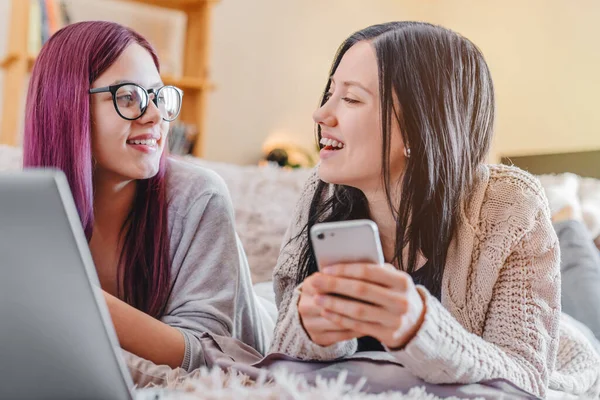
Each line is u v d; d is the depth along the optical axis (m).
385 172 0.98
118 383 0.59
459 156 1.03
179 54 3.79
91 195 1.15
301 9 4.37
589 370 1.38
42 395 0.57
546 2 4.27
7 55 3.08
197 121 3.65
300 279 1.17
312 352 0.83
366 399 0.63
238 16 4.10
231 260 1.27
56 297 0.56
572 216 2.22
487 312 1.04
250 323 1.37
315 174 1.25
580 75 4.05
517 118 4.39
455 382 0.78
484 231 1.05
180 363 1.04
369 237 0.69
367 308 0.71
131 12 3.63
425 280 1.05
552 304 1.02
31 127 1.17
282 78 4.30
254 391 0.62
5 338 0.55
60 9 3.33
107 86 1.14
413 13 4.95
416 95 0.98
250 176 2.26
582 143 4.01
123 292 1.24
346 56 1.01
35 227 0.55
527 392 0.78
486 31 4.62
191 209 1.26
